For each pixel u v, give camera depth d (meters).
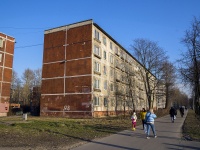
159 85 51.53
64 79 41.22
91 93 38.38
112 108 47.31
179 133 16.94
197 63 28.31
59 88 41.41
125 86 55.47
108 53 47.50
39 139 13.51
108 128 20.20
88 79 39.09
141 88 69.94
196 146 11.61
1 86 44.97
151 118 14.63
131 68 60.81
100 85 42.31
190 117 40.66
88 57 39.78
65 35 42.66
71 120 31.16
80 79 39.78
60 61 42.25
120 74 53.78
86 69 39.59
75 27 41.97
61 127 20.17
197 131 17.72
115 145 11.79
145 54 49.00
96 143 12.42
